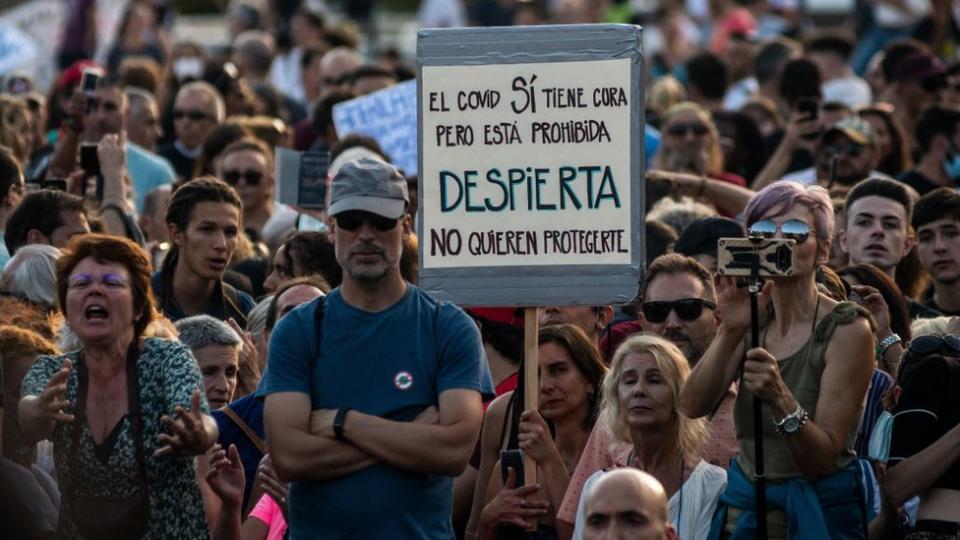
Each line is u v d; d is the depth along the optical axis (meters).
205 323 17.11
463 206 15.73
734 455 15.83
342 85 31.20
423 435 13.89
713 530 14.61
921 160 26.47
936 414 15.68
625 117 15.66
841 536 14.30
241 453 16.67
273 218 24.05
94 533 14.41
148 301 14.84
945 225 19.77
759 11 47.09
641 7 53.50
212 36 56.06
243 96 31.94
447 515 14.27
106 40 39.94
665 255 17.70
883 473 15.61
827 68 34.16
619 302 15.57
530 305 15.65
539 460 15.58
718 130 28.12
